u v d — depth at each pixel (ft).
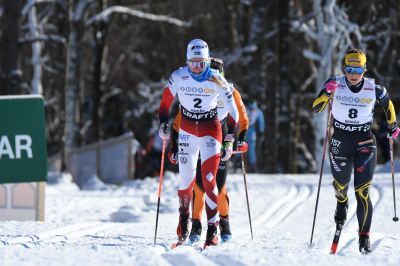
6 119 93.66
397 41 255.91
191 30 295.28
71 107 218.59
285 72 231.30
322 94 67.56
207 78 69.36
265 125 248.11
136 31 314.76
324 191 131.85
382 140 212.43
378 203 115.03
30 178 94.22
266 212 112.37
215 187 69.92
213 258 55.47
